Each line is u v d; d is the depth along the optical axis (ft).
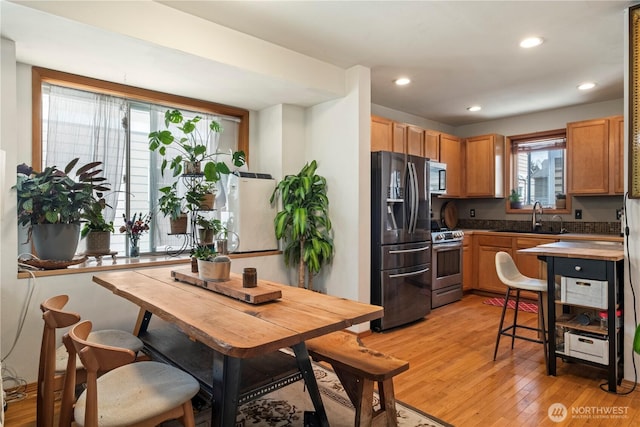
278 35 9.32
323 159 12.32
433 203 18.22
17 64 8.82
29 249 9.08
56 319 5.34
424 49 10.17
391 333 11.76
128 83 10.31
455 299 15.49
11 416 6.98
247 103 12.34
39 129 9.14
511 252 15.64
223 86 10.57
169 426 6.54
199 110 12.07
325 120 12.25
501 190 17.60
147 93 10.84
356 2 7.83
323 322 4.66
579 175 14.73
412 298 12.73
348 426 6.73
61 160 9.70
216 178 10.09
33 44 7.82
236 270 11.32
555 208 16.51
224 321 4.67
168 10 7.97
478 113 17.02
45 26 7.04
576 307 9.39
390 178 12.16
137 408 4.47
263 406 7.45
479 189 17.52
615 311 7.79
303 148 12.92
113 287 6.66
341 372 5.91
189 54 8.32
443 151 16.88
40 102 9.17
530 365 9.23
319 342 6.75
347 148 11.56
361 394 5.55
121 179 10.66
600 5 8.01
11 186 7.63
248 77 9.80
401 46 9.96
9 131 7.57
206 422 6.48
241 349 3.82
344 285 11.64
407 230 12.70
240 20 8.56
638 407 7.22
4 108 7.49
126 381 5.05
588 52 10.43
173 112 9.50
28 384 7.82
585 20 8.66
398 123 14.29
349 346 6.55
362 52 10.34
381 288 11.85
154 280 7.20
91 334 6.87
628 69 7.95
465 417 6.94
